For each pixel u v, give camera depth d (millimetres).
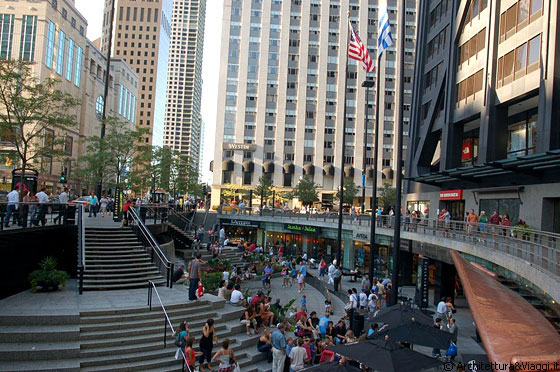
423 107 41844
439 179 33688
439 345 10914
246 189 78062
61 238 18672
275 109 82062
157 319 13547
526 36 26281
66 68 69812
